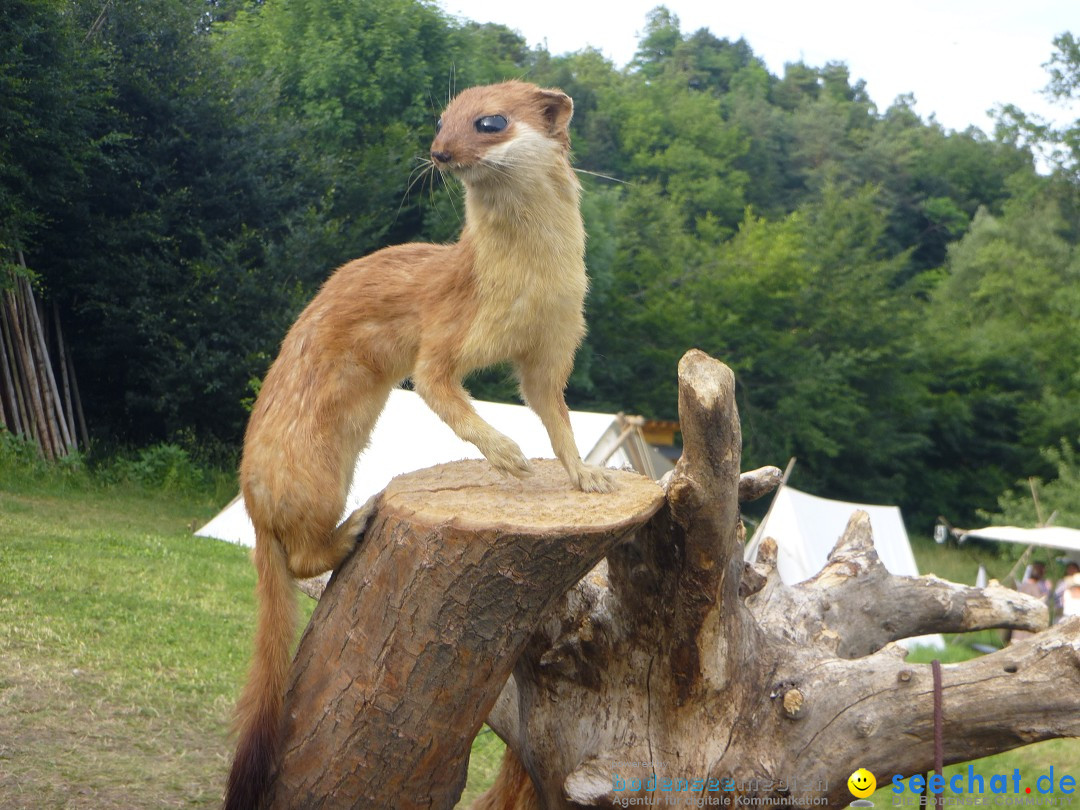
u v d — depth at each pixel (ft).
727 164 146.20
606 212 93.86
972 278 130.31
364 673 11.48
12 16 53.88
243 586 36.78
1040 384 115.03
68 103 56.13
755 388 98.27
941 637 45.24
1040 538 56.49
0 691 22.88
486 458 12.89
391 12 82.02
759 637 13.87
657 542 12.11
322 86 79.41
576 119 131.23
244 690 12.89
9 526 40.55
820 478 101.60
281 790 12.07
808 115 170.30
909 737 13.05
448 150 13.12
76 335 65.98
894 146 166.30
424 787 11.73
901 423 105.81
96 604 30.94
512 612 11.00
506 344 13.30
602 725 13.60
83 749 20.92
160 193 66.18
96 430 66.18
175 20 66.95
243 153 67.67
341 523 13.37
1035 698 12.67
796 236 102.17
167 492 57.82
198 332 64.54
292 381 13.43
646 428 96.27
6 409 56.13
